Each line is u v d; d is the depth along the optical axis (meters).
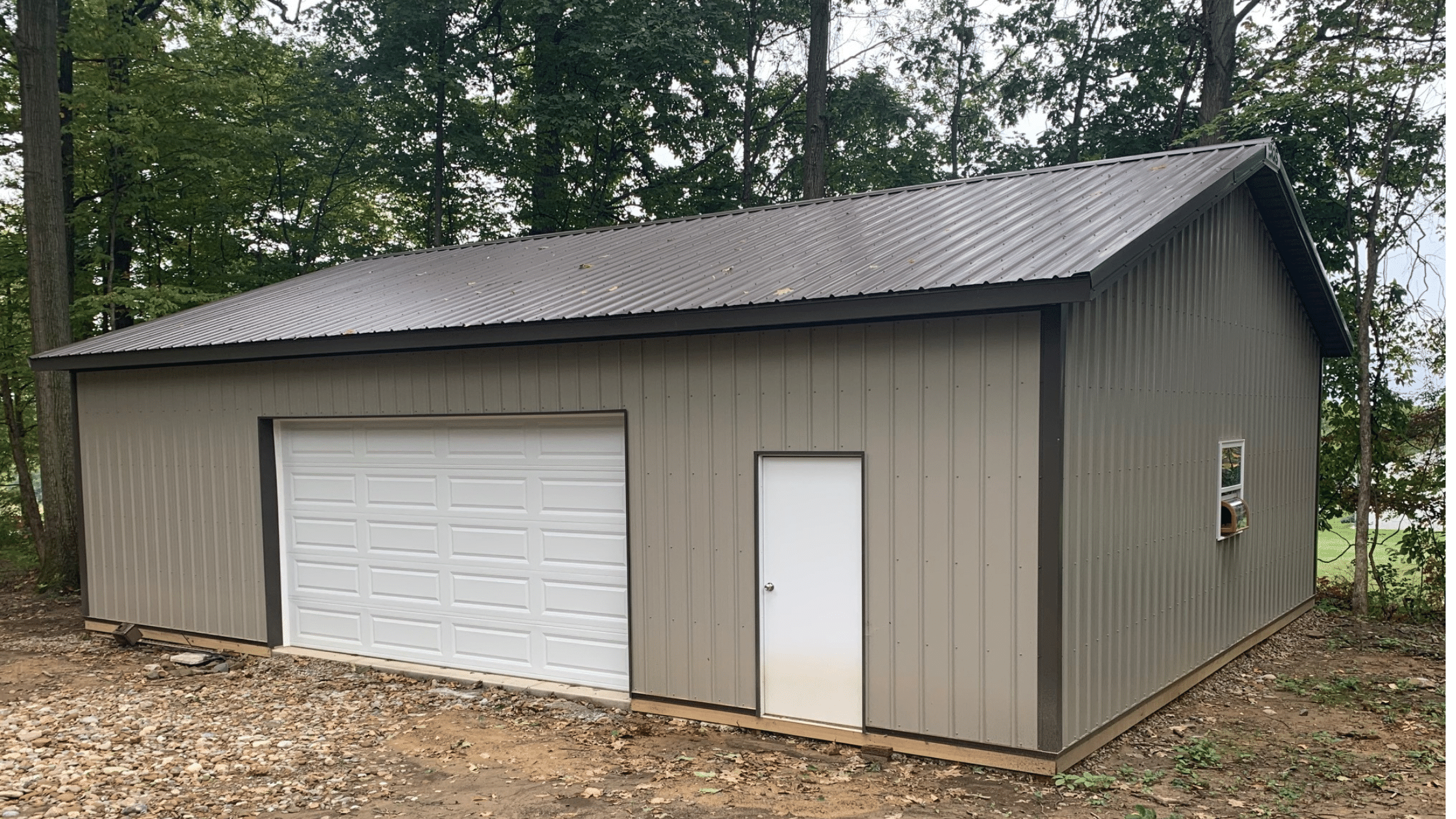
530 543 7.98
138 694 7.95
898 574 6.08
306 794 5.60
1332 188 13.30
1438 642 9.74
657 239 10.14
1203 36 15.98
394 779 5.83
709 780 5.71
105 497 10.42
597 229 11.62
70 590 13.36
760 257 7.91
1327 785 5.62
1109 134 18.30
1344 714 7.18
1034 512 5.58
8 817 5.22
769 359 6.54
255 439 9.20
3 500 20.14
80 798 5.51
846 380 6.25
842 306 5.90
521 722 7.04
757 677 6.62
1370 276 11.42
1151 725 6.84
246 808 5.38
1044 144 20.14
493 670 8.18
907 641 6.05
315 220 19.77
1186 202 6.67
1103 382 6.12
